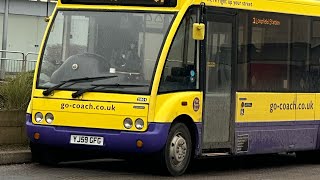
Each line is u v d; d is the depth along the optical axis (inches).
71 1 886.4
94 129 832.3
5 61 1823.3
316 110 1061.8
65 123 842.8
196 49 869.8
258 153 970.7
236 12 930.7
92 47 861.2
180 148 855.7
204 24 869.8
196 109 868.0
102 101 828.6
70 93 842.2
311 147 1058.7
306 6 1047.6
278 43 997.2
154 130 813.9
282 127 1003.3
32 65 1798.7
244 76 942.4
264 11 975.0
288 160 1160.2
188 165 921.5
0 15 2701.8
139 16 850.8
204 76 880.9
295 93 1023.6
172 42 839.1
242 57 940.0
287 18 1013.8
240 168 1010.7
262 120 968.9
